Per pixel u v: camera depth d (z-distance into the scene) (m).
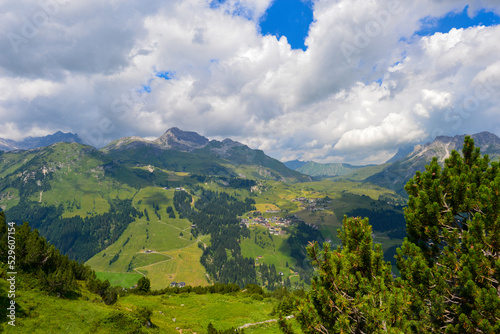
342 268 13.61
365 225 14.45
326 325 12.92
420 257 14.09
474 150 16.77
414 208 16.42
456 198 14.95
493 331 10.38
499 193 12.66
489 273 11.76
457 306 12.22
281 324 14.29
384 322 11.22
